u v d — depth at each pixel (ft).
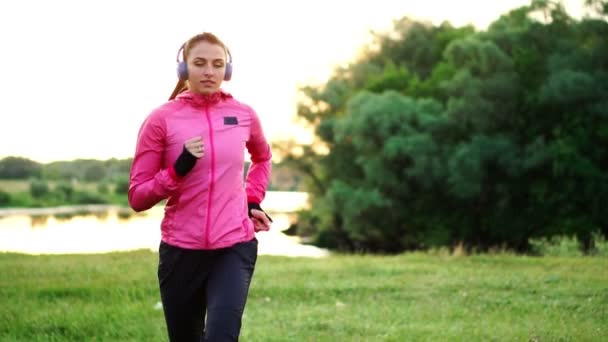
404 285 30.60
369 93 149.79
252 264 13.09
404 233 146.82
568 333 20.45
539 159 125.39
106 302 26.48
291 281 32.12
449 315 24.13
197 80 12.73
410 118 138.82
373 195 138.41
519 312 24.64
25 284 30.22
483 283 30.83
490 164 130.82
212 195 12.67
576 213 125.39
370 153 146.41
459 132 137.59
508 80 133.18
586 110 127.65
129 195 12.81
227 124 12.93
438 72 155.02
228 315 12.06
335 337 20.72
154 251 46.70
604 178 123.34
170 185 12.10
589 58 132.26
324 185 173.06
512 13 153.89
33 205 265.75
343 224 153.99
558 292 28.58
